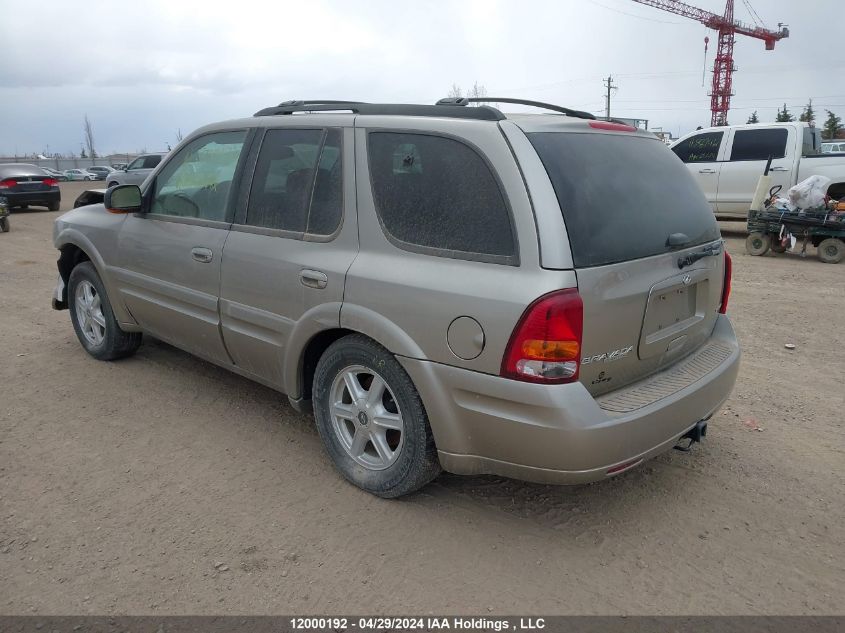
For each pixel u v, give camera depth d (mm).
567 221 2775
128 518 3254
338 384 3525
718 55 85688
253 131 3959
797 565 2996
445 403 2980
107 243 4902
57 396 4703
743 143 12594
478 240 2900
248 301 3836
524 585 2836
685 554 3062
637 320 3006
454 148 3043
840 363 5637
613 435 2773
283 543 3080
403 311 3055
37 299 7656
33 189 19000
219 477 3654
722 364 3488
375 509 3363
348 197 3371
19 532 3133
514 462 2900
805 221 10344
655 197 3264
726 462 3916
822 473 3799
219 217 4070
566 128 3125
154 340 5938
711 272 3564
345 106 3625
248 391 4828
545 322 2668
